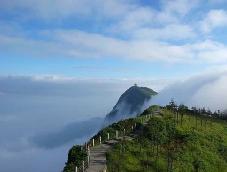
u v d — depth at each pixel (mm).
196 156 101062
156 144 96250
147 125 109125
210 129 143125
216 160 105312
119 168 75062
